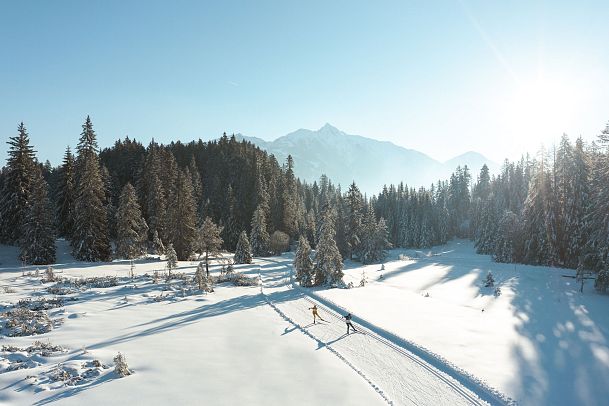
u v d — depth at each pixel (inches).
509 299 1521.9
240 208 3720.5
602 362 831.1
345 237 3056.1
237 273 2122.3
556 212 2268.7
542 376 751.7
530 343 951.6
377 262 2935.5
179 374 697.6
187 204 2603.3
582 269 1636.3
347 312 1232.2
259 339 957.2
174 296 1445.6
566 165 2226.9
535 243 2332.7
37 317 1015.6
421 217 4360.2
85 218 2102.6
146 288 1544.0
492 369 776.9
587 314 1256.8
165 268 2039.9
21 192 2175.2
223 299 1471.5
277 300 1469.0
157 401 589.3
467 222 4889.3
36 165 2262.6
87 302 1259.2
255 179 3897.6
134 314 1153.4
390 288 1765.5
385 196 5103.3
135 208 2247.8
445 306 1381.6
